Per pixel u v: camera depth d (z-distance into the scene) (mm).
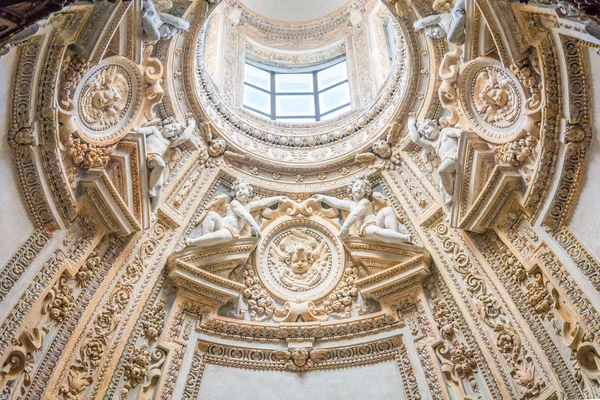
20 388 7316
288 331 9641
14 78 6840
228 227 9961
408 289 9492
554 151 7613
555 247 7824
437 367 8938
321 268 10344
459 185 8836
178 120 10000
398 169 10508
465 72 8555
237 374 9336
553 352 7918
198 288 9508
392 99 10766
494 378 8438
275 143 11297
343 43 13406
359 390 9188
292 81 13352
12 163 7145
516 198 8367
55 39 6879
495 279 8820
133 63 8164
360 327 9602
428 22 9016
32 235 7480
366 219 10219
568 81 7227
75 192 7984
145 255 9359
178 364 9031
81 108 7730
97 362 8320
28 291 7348
